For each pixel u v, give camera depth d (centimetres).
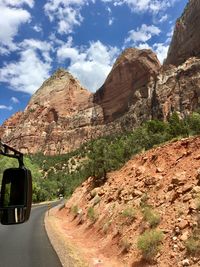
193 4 18825
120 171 2302
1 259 1466
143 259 1067
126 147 2809
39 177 10269
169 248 995
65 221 2892
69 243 1780
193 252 897
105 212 1861
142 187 1620
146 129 3272
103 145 3092
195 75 16275
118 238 1382
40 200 8369
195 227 965
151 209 1305
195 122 2362
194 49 17750
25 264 1358
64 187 10281
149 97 19450
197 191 1146
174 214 1134
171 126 2828
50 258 1464
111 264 1209
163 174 1541
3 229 2648
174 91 16850
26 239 2081
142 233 1216
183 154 1548
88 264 1274
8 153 295
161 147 1850
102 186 2570
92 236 1783
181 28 19250
